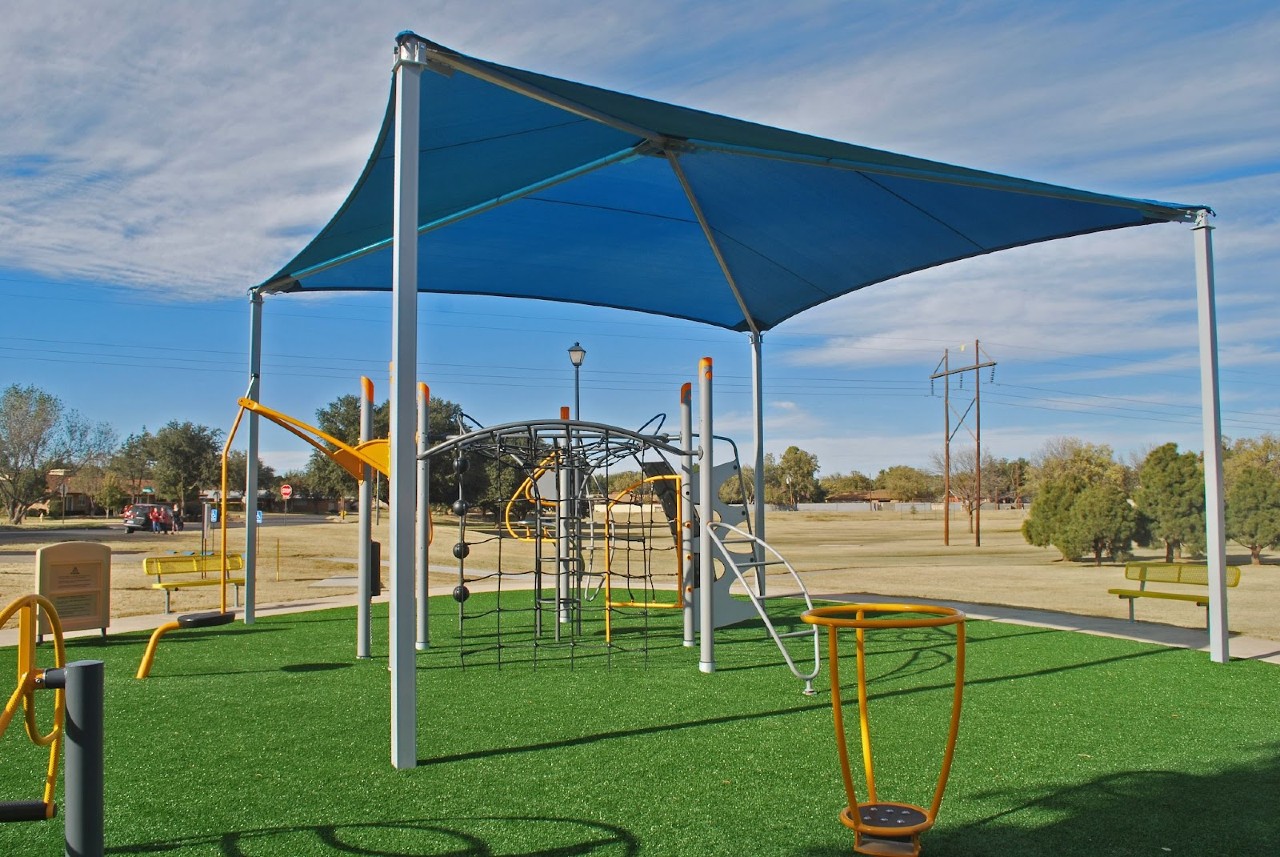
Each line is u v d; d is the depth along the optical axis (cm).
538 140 683
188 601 1284
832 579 1733
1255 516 2166
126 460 6700
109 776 461
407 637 482
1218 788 437
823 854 356
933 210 829
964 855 355
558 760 490
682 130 647
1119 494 2345
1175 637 912
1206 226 771
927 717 582
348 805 417
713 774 463
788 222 924
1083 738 529
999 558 2495
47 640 899
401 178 495
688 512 859
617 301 1245
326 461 5259
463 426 883
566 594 1056
